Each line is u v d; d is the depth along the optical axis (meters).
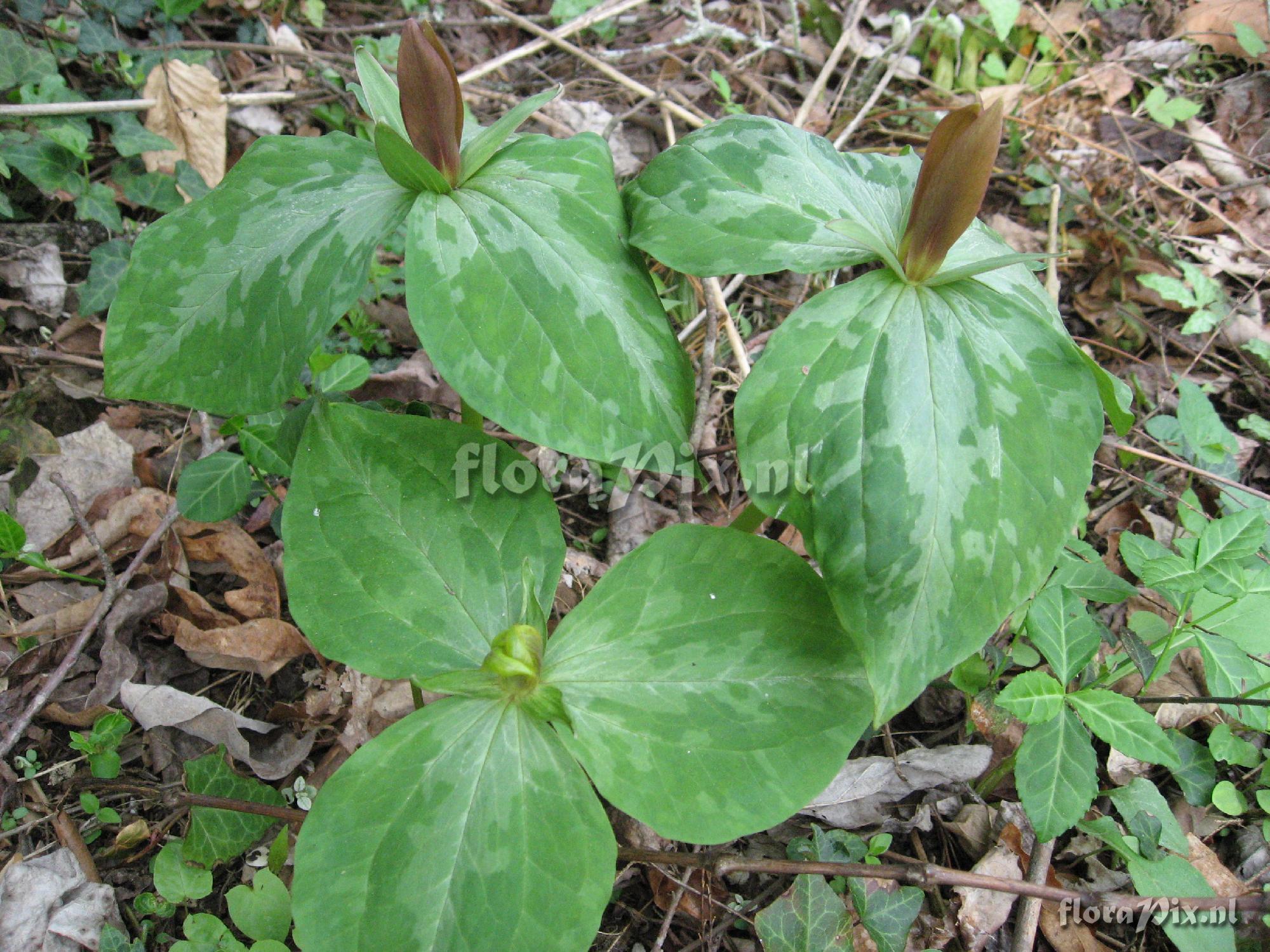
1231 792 0.38
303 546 0.31
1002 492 0.27
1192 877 0.34
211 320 0.31
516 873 0.28
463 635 0.31
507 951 0.27
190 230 0.32
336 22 0.64
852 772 0.38
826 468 0.28
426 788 0.28
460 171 0.31
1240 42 0.65
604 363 0.30
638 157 0.61
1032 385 0.29
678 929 0.36
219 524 0.43
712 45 0.66
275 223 0.32
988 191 0.62
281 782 0.38
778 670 0.30
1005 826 0.37
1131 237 0.57
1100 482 0.49
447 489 0.32
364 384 0.49
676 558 0.31
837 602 0.27
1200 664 0.43
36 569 0.41
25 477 0.43
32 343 0.48
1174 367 0.54
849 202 0.32
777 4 0.70
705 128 0.33
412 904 0.27
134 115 0.51
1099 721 0.34
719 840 0.28
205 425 0.45
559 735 0.29
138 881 0.35
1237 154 0.62
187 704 0.38
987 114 0.26
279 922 0.33
